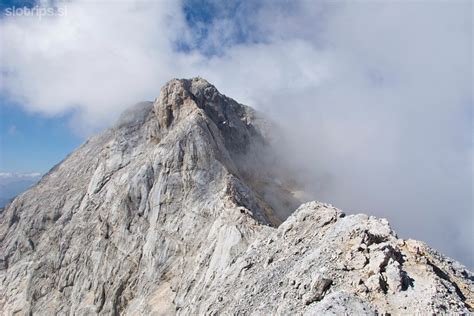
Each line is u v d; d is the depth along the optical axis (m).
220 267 48.34
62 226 93.94
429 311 23.45
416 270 27.08
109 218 77.44
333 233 32.78
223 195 65.31
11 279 98.31
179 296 53.69
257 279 34.88
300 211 40.97
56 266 84.31
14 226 117.06
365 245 28.38
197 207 66.56
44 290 84.19
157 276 63.06
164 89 91.69
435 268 29.33
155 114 91.62
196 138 75.44
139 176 75.56
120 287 67.94
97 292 71.19
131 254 70.06
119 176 83.38
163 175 72.88
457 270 32.16
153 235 68.00
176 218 67.62
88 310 70.38
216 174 71.31
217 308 36.72
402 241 30.34
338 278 26.27
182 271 59.66
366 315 23.06
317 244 33.88
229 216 56.41
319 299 25.84
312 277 27.50
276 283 32.06
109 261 73.25
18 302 89.06
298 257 33.94
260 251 40.69
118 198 78.06
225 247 50.69
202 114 83.00
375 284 25.09
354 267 26.80
